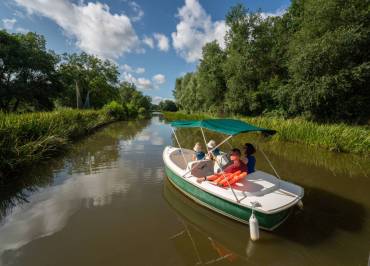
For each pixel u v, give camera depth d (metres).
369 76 13.27
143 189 5.65
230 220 4.20
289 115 18.12
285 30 22.55
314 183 6.02
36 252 3.26
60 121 11.47
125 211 4.51
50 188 5.61
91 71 37.97
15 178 6.21
